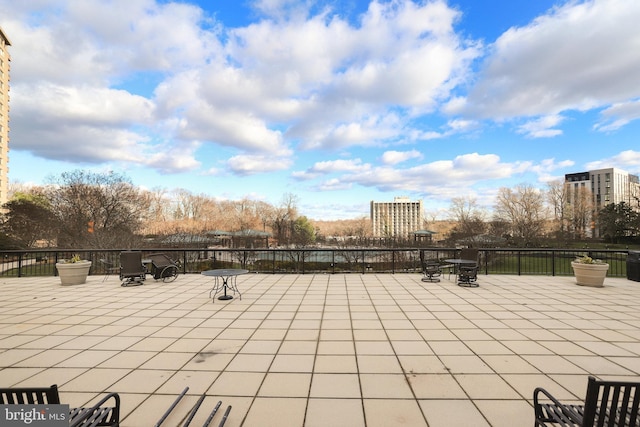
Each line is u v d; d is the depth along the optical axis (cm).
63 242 2666
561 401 321
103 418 261
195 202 6412
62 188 2725
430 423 288
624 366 403
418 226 8462
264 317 622
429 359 425
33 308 695
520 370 392
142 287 938
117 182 2864
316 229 6606
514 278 1091
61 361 423
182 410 309
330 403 321
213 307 700
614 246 3616
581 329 546
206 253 1928
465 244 2380
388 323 582
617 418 255
